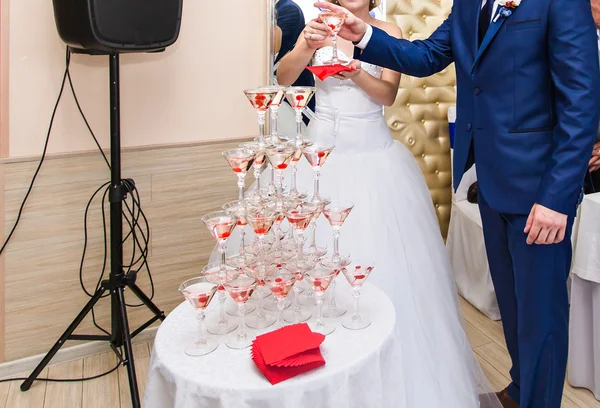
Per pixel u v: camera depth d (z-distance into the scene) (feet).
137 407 6.82
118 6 6.50
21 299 8.09
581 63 5.33
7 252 7.88
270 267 4.43
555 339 6.14
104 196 8.29
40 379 7.97
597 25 7.52
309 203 4.58
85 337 7.93
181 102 8.77
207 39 8.77
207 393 3.80
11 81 7.55
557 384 6.24
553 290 6.06
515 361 7.06
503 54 5.83
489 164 6.19
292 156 4.76
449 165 11.97
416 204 7.30
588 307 7.54
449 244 11.05
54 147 7.97
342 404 3.92
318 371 3.91
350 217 6.81
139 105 8.46
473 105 6.30
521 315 6.30
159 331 4.55
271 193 4.94
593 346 7.51
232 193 9.41
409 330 6.16
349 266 4.48
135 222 8.40
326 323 4.56
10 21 7.41
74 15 6.53
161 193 8.86
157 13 6.88
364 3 7.34
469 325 9.71
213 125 9.09
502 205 6.10
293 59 7.39
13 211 7.82
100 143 8.30
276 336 4.08
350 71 5.86
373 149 7.51
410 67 6.75
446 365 6.30
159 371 4.16
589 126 5.35
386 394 4.45
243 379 3.86
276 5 9.00
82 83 8.02
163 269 9.09
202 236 9.29
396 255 6.62
